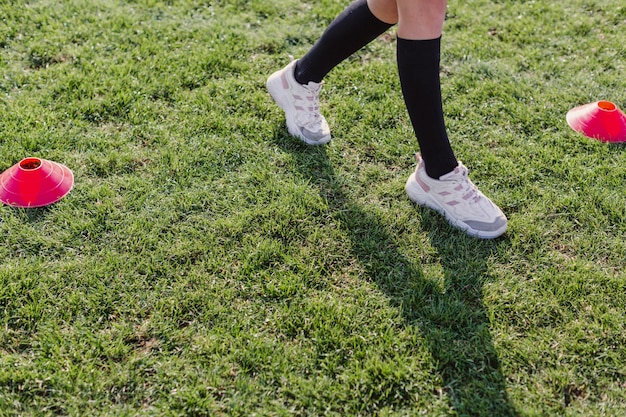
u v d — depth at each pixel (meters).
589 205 2.64
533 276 2.35
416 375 2.00
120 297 2.21
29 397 1.91
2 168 2.69
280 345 2.07
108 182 2.67
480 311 2.20
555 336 2.13
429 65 2.21
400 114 3.14
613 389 1.98
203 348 2.06
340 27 2.59
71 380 1.95
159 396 1.93
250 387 1.95
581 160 2.88
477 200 2.50
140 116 3.04
